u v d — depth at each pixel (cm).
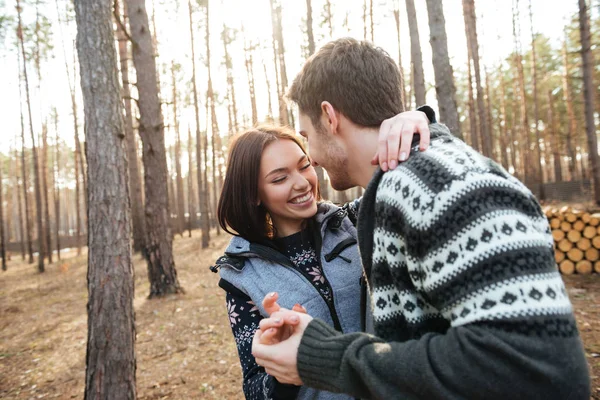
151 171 671
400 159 73
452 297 59
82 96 270
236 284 118
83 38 269
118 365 255
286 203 119
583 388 53
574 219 576
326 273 119
